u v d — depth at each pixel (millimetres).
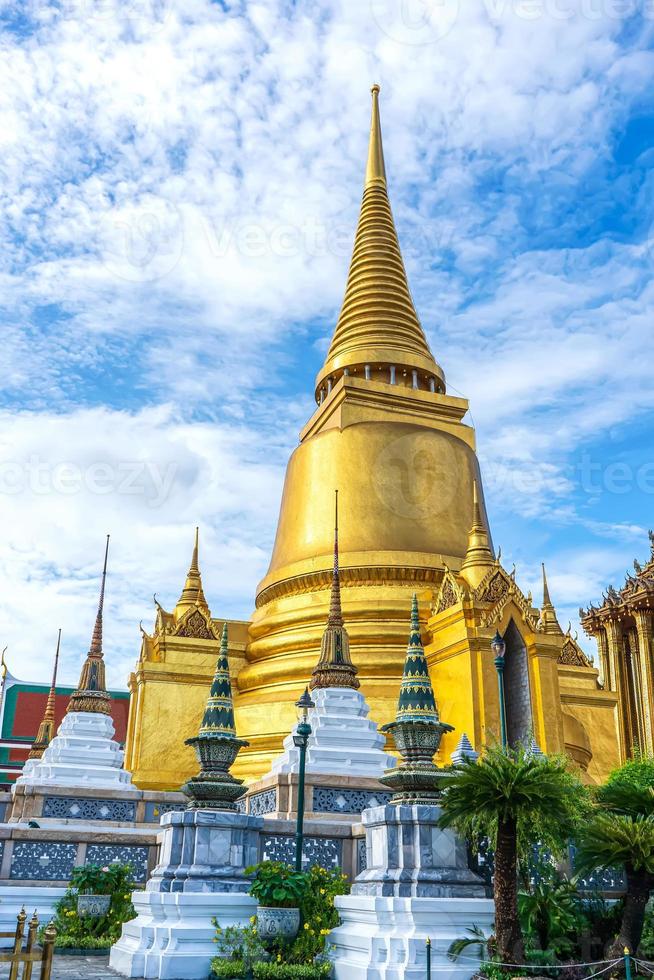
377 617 32500
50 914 20719
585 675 38156
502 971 13883
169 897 16469
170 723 32031
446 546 35812
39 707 52750
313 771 22750
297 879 16547
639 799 16250
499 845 14633
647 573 55969
